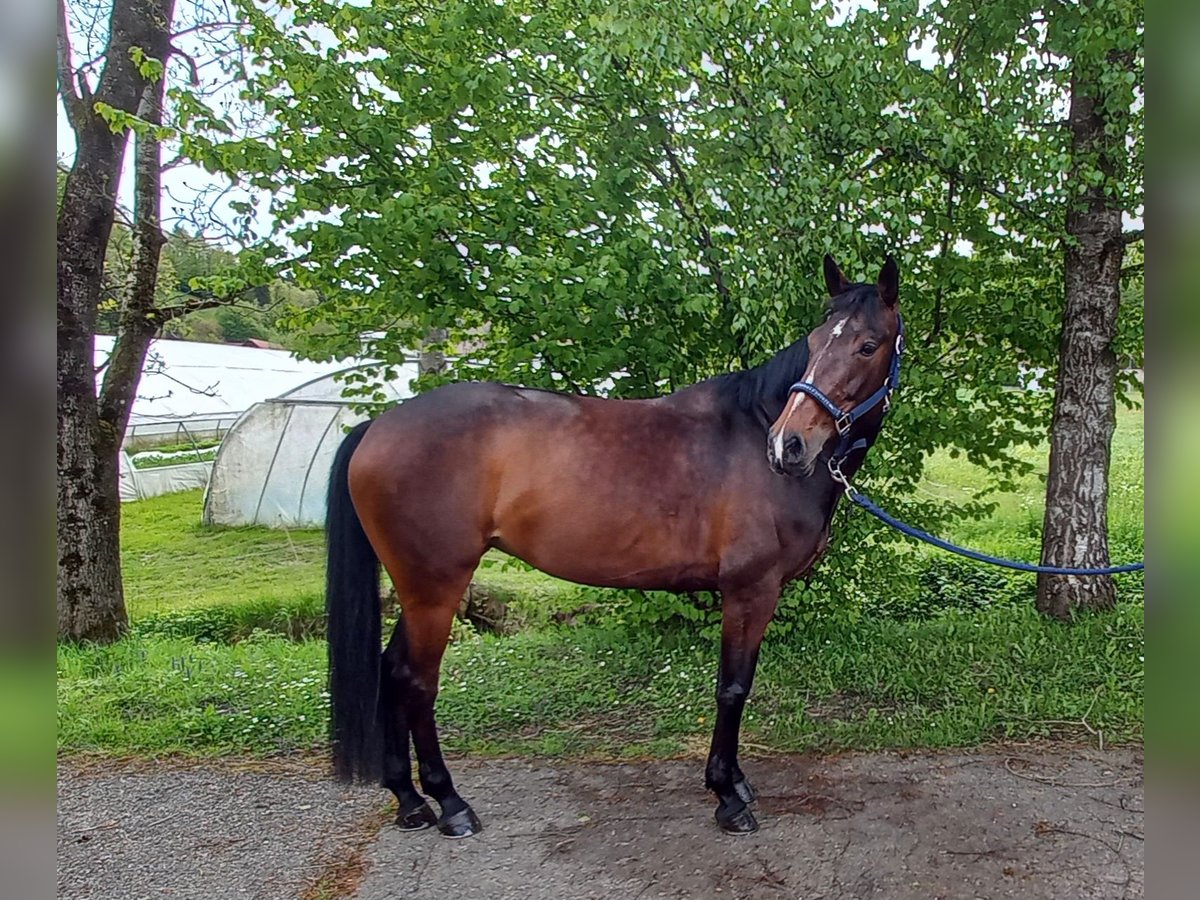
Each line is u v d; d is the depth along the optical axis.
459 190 4.21
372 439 2.95
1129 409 5.32
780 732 3.79
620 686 4.50
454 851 2.89
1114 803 3.08
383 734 2.97
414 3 4.33
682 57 3.78
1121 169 4.62
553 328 4.14
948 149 3.95
